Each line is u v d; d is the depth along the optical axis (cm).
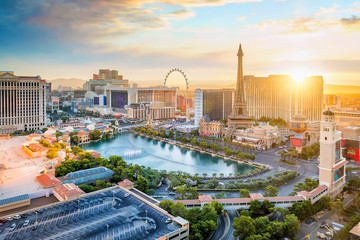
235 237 19362
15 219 18138
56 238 15850
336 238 18788
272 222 19488
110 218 18400
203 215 19825
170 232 16688
